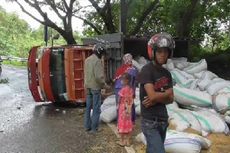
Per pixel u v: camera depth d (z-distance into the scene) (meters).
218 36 24.47
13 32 55.59
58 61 11.84
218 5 23.14
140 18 21.70
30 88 12.26
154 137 4.42
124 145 7.31
